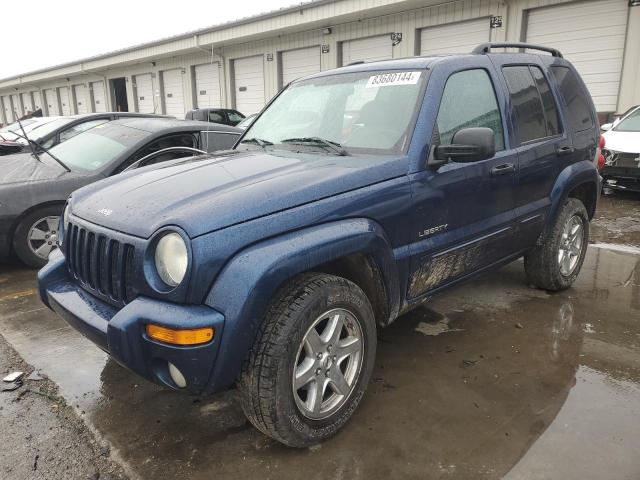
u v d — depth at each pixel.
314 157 3.01
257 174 2.68
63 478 2.33
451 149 2.89
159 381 2.26
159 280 2.24
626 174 8.34
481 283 4.78
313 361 2.44
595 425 2.64
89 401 2.96
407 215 2.84
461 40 13.75
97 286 2.57
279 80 18.86
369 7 14.15
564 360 3.33
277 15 16.81
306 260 2.32
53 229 5.24
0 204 4.93
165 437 2.62
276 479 2.31
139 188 2.74
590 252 5.82
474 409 2.80
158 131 5.70
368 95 3.32
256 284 2.15
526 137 3.79
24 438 2.62
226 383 2.24
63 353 3.54
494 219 3.50
